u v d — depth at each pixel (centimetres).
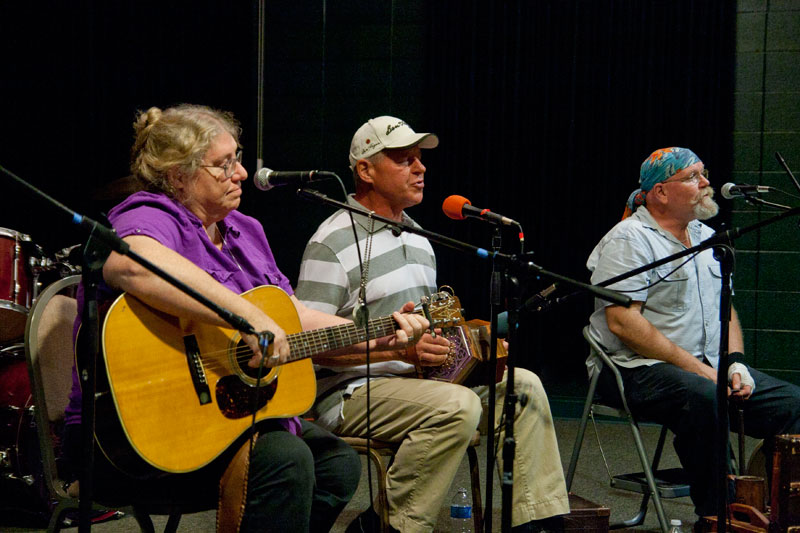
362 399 241
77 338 184
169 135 196
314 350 208
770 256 520
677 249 309
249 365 188
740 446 295
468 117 538
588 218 532
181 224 196
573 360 534
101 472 184
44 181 528
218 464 188
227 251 215
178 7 539
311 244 256
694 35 523
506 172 538
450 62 538
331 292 248
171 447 178
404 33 541
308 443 212
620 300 203
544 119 533
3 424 284
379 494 232
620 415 299
